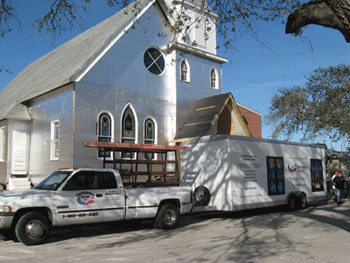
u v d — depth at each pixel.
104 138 16.28
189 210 11.11
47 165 17.00
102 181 9.43
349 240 8.28
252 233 9.46
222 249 7.45
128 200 9.69
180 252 7.20
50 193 8.45
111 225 11.18
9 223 7.82
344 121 23.94
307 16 5.75
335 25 5.46
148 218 10.19
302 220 11.91
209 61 21.81
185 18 10.78
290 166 15.29
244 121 19.45
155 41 19.05
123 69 17.33
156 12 19.30
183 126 18.95
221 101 18.84
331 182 21.36
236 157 12.66
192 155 13.87
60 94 16.41
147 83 18.41
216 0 8.74
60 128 16.11
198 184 13.44
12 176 18.38
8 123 18.55
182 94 19.73
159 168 18.23
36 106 18.48
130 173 10.55
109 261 6.45
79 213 8.73
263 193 13.55
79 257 6.79
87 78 15.80
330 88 25.12
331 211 14.79
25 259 6.67
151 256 6.84
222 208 12.44
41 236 8.13
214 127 20.19
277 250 7.27
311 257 6.64
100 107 16.17
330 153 25.48
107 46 16.77
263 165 13.80
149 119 18.36
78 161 15.10
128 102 17.36
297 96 26.14
